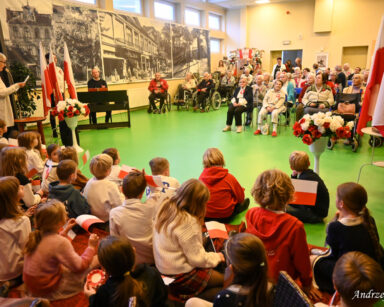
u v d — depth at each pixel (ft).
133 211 6.16
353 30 39.68
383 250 5.43
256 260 3.47
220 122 25.13
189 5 40.06
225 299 3.51
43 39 23.34
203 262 5.26
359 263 3.10
